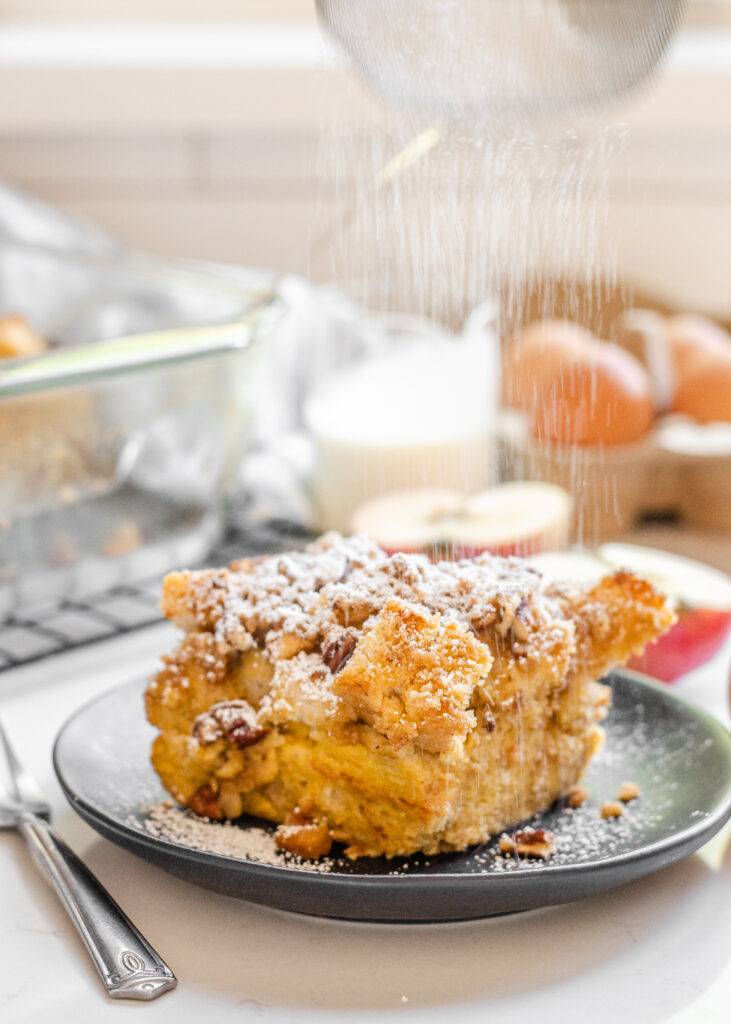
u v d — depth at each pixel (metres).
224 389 0.80
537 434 0.90
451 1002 0.60
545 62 0.68
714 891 0.64
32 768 0.69
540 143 0.68
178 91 1.05
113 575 0.80
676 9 0.70
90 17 1.14
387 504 0.82
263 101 1.05
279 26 1.15
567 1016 0.60
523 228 0.68
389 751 0.62
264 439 0.95
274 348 0.96
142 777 0.66
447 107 0.69
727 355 0.96
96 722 0.68
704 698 0.73
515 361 0.90
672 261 1.08
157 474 0.80
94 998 0.60
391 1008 0.60
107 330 0.91
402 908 0.61
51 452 0.77
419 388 0.90
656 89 1.06
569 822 0.65
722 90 1.06
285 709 0.64
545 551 0.80
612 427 0.90
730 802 0.63
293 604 0.65
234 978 0.61
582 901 0.63
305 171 1.07
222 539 0.84
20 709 0.73
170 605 0.66
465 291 0.68
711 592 0.74
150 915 0.63
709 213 1.08
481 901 0.60
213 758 0.64
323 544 0.68
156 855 0.62
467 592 0.65
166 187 1.08
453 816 0.63
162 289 0.89
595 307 0.68
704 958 0.61
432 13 0.67
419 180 0.68
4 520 0.77
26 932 0.62
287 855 0.63
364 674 0.62
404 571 0.65
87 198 1.08
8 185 1.04
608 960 0.61
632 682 0.70
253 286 0.88
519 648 0.64
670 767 0.66
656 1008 0.60
